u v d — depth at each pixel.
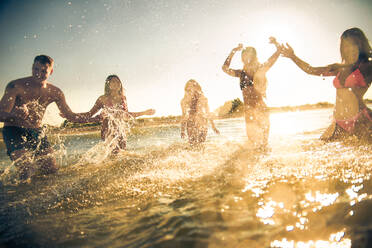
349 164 1.90
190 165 2.51
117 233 1.18
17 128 2.95
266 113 3.60
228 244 0.98
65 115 3.49
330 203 1.24
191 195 1.61
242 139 4.14
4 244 1.14
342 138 3.16
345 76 3.02
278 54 3.44
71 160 3.45
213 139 4.47
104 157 3.45
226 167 2.27
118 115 3.89
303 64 3.25
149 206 1.49
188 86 4.52
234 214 1.25
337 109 3.21
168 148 3.83
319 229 1.02
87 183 2.14
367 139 2.88
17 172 2.64
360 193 1.31
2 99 2.86
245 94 3.73
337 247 0.88
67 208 1.58
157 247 1.01
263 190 1.55
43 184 2.25
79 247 1.08
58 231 1.25
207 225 1.16
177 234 1.11
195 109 4.43
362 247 0.84
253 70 3.66
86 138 6.00
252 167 2.16
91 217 1.40
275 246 0.94
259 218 1.18
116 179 2.19
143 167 2.60
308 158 2.25
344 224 1.02
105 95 3.92
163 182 1.98
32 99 3.07
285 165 2.10
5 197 1.90
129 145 4.64
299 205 1.27
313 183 1.57
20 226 1.34
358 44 2.96
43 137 3.15
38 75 3.05
